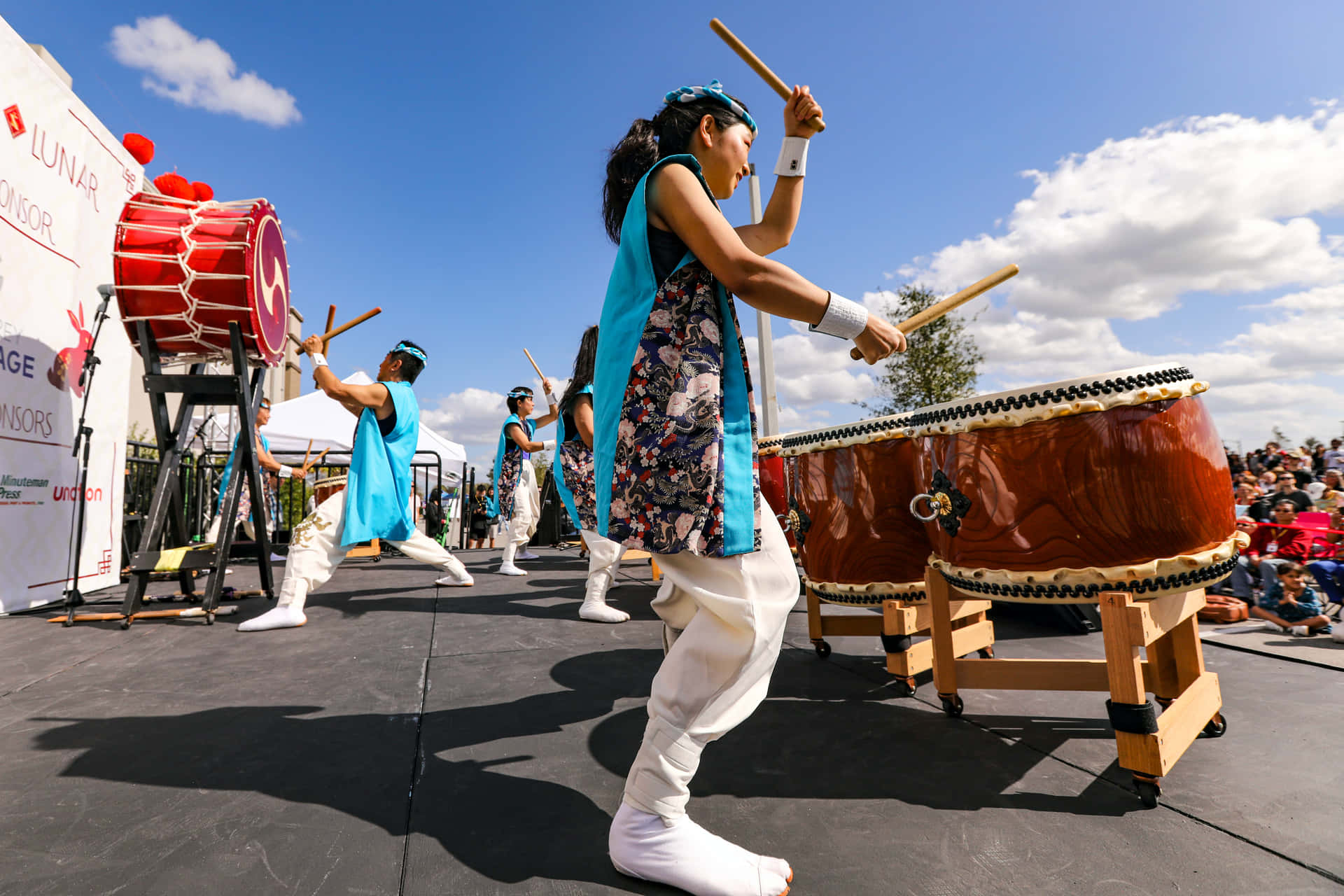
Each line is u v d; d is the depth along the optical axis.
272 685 2.32
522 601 4.18
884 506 2.15
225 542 3.64
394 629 3.30
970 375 17.44
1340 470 7.63
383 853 1.23
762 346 11.46
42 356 4.04
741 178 1.39
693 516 1.13
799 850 1.24
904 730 1.85
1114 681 1.43
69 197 4.27
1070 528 1.50
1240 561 4.11
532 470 5.86
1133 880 1.12
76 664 2.63
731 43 1.44
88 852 1.23
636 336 1.21
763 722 1.94
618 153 1.43
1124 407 1.47
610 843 1.18
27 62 3.90
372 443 3.76
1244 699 2.04
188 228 3.60
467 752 1.71
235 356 3.69
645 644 2.96
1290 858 1.17
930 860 1.19
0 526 3.72
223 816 1.37
